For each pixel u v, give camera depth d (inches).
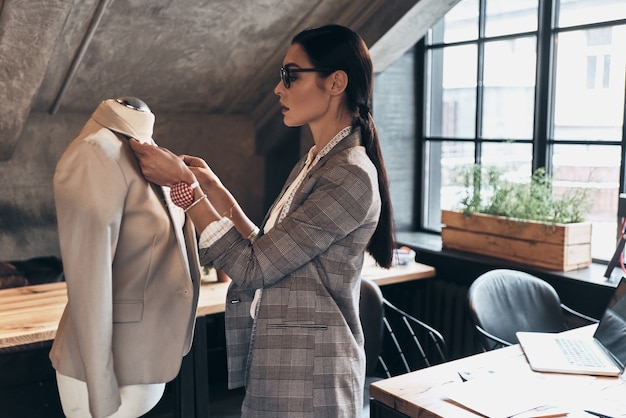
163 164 65.5
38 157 156.4
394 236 72.1
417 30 150.3
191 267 73.4
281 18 151.1
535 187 140.5
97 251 63.2
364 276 132.2
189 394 112.2
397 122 168.2
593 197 140.7
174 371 68.8
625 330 85.7
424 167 171.6
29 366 106.3
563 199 137.4
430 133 169.9
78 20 129.4
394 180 169.8
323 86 66.1
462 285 145.3
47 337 94.6
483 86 157.8
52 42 125.6
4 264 145.9
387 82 165.2
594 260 140.6
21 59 126.7
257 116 184.4
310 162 69.8
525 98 150.3
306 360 64.1
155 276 68.6
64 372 67.9
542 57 145.3
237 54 159.2
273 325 64.6
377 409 76.3
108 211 63.4
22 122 142.0
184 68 157.8
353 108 68.2
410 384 76.8
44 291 117.1
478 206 147.6
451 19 162.7
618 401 71.9
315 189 65.4
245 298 69.6
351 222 63.4
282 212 68.2
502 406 69.4
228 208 72.9
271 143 183.6
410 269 139.3
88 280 63.2
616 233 137.4
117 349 67.4
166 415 127.9
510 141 149.9
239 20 147.6
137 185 66.5
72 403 70.8
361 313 116.3
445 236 153.3
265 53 162.1
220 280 127.1
